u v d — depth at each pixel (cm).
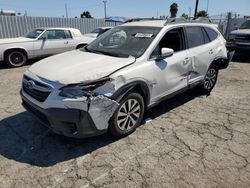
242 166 296
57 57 385
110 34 450
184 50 441
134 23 462
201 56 482
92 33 1323
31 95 323
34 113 332
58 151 324
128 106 344
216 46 536
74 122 292
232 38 1071
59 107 287
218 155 318
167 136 366
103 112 307
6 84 641
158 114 448
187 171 285
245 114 454
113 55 373
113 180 270
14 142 345
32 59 1048
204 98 541
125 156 314
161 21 453
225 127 399
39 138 356
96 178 273
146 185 262
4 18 1387
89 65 326
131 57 355
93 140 351
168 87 407
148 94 370
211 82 561
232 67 911
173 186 261
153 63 368
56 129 300
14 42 876
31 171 283
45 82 302
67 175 277
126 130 355
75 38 1049
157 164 298
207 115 447
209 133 378
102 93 301
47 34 964
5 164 296
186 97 545
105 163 300
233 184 265
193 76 474
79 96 287
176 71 416
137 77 337
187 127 397
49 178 272
